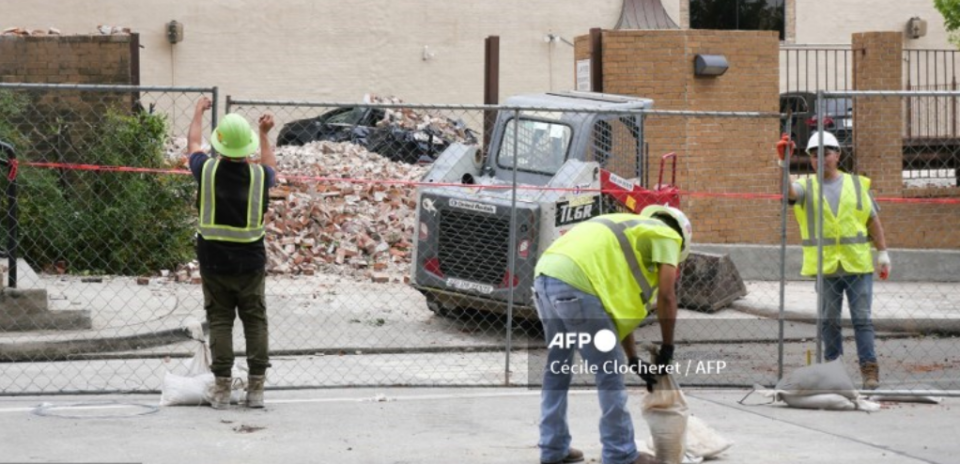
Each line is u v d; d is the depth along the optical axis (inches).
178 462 353.7
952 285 824.9
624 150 636.1
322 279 738.2
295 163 852.6
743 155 864.9
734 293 708.7
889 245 890.1
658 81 856.3
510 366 545.3
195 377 446.3
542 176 619.2
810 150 503.2
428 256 608.4
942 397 478.9
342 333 605.6
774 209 865.5
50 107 783.1
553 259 352.5
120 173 725.3
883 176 898.1
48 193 713.6
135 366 529.3
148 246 732.7
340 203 815.1
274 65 1514.5
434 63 1568.7
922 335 669.3
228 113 463.2
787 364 564.1
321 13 1526.8
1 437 380.8
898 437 409.4
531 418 433.1
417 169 897.5
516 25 1592.0
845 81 959.6
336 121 1131.3
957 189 910.4
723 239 858.8
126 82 802.8
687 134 853.2
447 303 614.9
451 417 433.1
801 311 682.8
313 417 426.9
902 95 484.1
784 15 1652.3
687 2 1640.0
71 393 458.9
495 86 880.3
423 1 1560.0
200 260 425.1
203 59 1491.1
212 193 423.2
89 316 583.8
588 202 592.7
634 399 470.6
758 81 874.8
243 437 390.3
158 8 1472.7
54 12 1441.9
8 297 573.3
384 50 1550.2
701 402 470.9
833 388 456.8
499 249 588.4
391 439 394.3
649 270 350.9
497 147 633.6
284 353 561.6
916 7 1679.4
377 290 715.4
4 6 1429.6
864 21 1669.5
